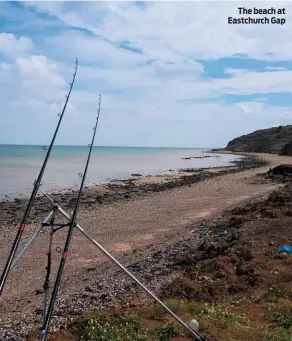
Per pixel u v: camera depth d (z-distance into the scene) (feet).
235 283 36.50
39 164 264.93
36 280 45.65
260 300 31.50
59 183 158.10
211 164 288.30
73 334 24.40
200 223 72.43
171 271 43.65
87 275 46.47
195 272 41.11
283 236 49.93
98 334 22.86
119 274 44.86
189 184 143.74
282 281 35.47
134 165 283.18
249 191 115.03
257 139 564.71
